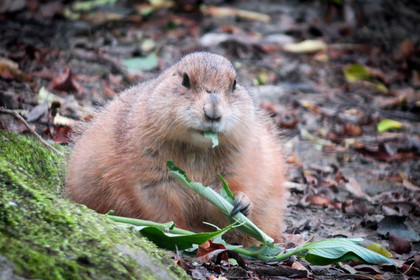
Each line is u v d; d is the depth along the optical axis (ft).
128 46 63.57
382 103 61.36
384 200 38.70
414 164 47.65
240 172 26.96
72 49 58.18
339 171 43.86
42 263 16.72
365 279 25.66
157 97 25.40
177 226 26.45
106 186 27.43
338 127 54.44
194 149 26.11
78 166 28.68
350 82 66.23
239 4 86.58
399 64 73.77
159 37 68.44
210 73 25.29
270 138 31.63
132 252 19.15
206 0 86.33
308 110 57.00
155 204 26.27
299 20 82.33
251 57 68.54
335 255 23.39
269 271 24.52
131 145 26.08
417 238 32.63
